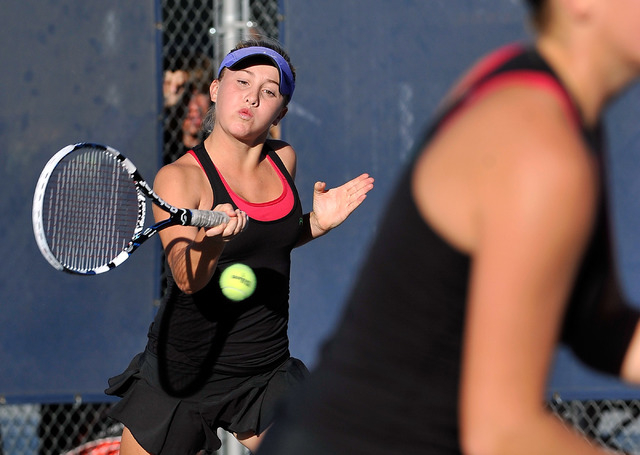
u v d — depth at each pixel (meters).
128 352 11.89
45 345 11.84
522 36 12.38
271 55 8.87
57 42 12.15
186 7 12.56
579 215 2.63
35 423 12.00
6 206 11.98
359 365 3.26
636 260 12.02
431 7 12.38
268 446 3.65
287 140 12.27
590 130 2.95
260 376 8.77
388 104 12.34
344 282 12.24
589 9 2.80
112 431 11.90
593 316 3.45
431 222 2.98
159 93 12.20
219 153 8.82
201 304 8.30
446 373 3.12
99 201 8.88
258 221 8.47
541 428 2.72
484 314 2.71
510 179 2.66
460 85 3.22
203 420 8.66
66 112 12.12
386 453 3.24
